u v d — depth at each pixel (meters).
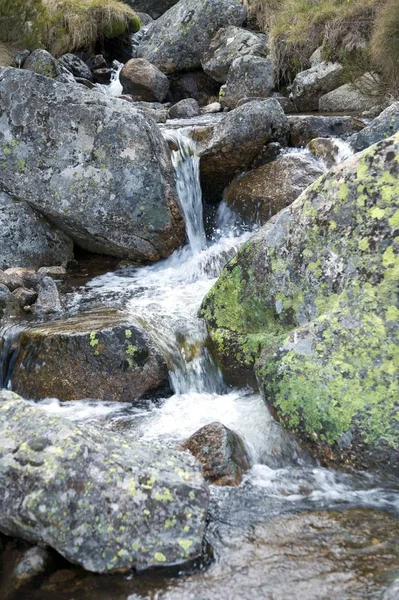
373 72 11.21
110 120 7.05
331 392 3.90
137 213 7.12
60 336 5.02
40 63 12.48
